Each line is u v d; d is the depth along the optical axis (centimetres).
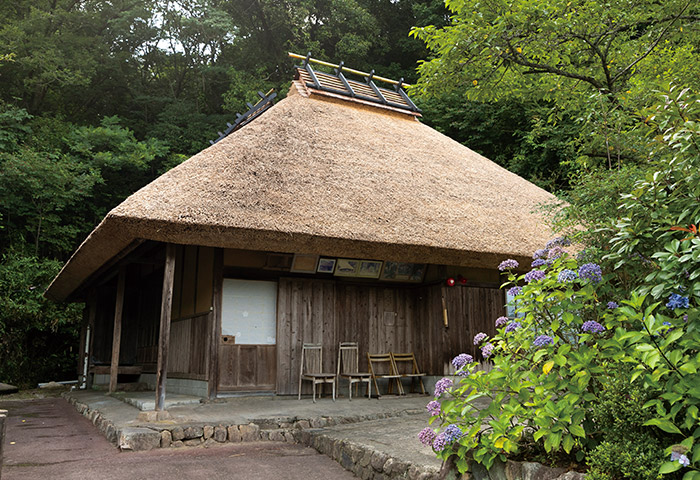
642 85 507
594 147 509
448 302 744
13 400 937
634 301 227
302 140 707
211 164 584
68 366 1340
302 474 376
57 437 512
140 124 1942
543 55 599
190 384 692
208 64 2245
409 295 788
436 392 281
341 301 730
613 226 293
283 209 561
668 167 276
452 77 608
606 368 247
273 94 960
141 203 502
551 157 1322
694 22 606
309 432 473
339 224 577
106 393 852
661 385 222
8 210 1366
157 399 518
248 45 2086
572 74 602
